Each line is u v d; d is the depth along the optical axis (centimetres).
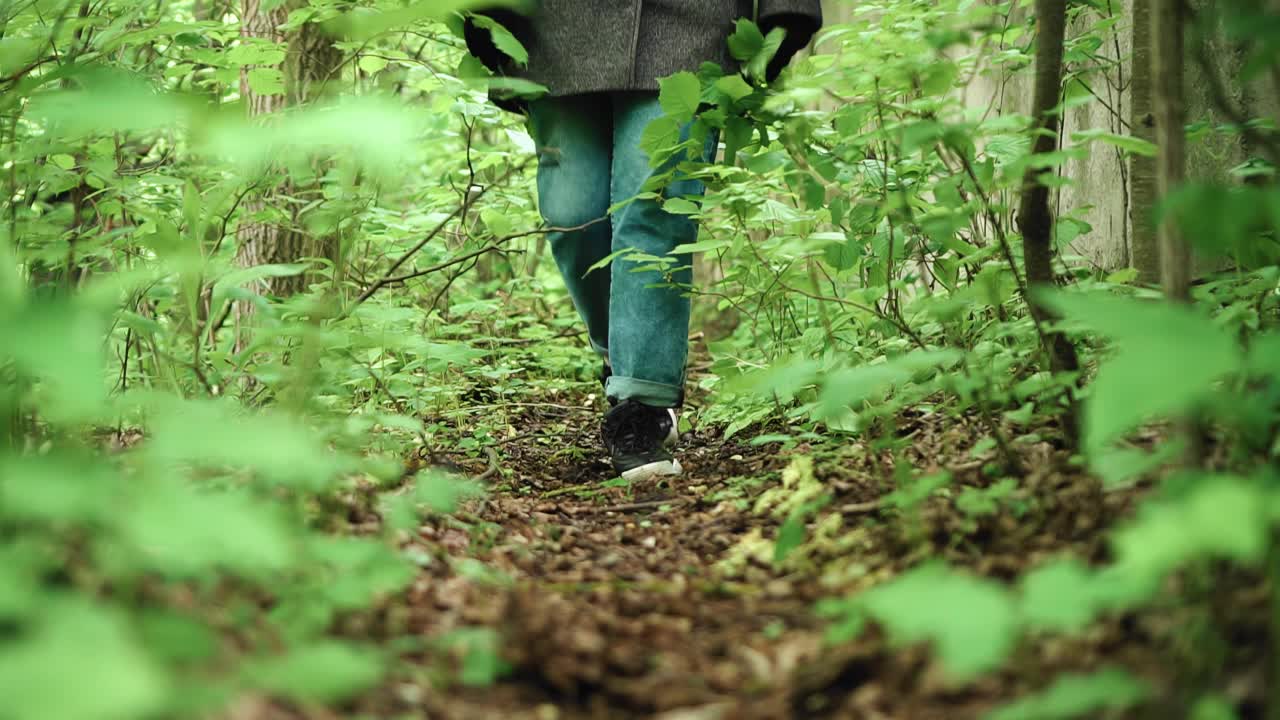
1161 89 159
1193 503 104
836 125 267
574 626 162
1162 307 120
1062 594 116
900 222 276
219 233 298
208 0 451
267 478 176
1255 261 271
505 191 439
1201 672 121
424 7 146
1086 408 205
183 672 115
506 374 398
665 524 248
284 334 198
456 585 179
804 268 334
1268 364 114
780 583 188
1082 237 415
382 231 399
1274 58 157
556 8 306
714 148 310
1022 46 376
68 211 272
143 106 116
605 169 324
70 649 91
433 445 323
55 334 115
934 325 307
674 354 304
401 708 131
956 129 199
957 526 185
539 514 260
